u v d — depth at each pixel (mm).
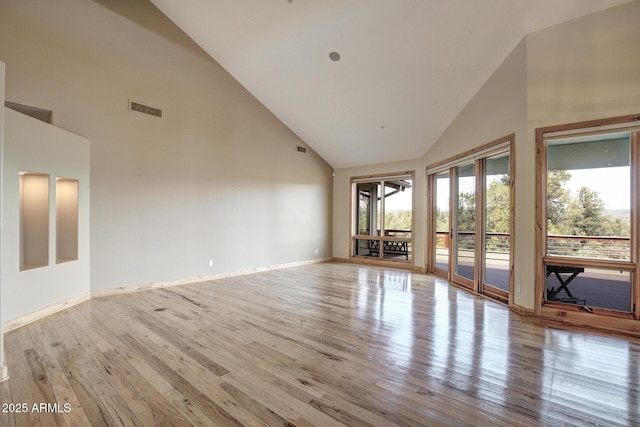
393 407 1922
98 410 1867
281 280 5816
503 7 3502
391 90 5195
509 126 4008
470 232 5215
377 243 7859
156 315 3672
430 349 2773
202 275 5715
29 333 3076
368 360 2555
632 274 3279
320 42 4633
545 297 3670
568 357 2633
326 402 1972
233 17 4703
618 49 3246
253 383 2188
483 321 3531
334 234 8648
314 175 8172
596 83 3348
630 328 3197
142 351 2688
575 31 3434
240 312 3818
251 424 1751
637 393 2096
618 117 3234
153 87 5043
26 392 2051
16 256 3225
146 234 4953
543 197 3646
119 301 4262
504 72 4090
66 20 4117
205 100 5777
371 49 4480
